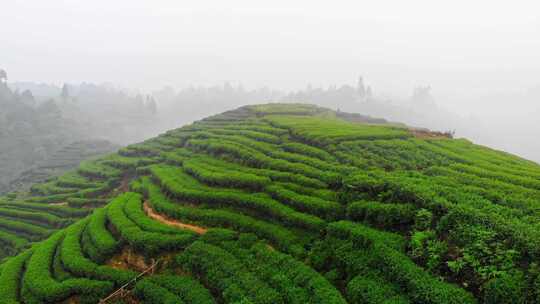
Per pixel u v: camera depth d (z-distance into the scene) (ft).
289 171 84.64
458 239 43.62
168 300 50.67
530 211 48.03
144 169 120.47
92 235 72.95
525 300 32.48
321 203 62.95
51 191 136.98
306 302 42.52
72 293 58.23
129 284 58.39
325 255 51.78
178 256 60.23
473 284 38.11
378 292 40.32
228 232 63.67
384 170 77.56
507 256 37.76
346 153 90.99
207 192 79.87
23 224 109.40
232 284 49.32
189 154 125.08
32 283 60.85
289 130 123.54
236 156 106.01
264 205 68.54
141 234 66.49
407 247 46.80
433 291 36.83
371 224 54.44
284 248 56.85
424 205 50.98
